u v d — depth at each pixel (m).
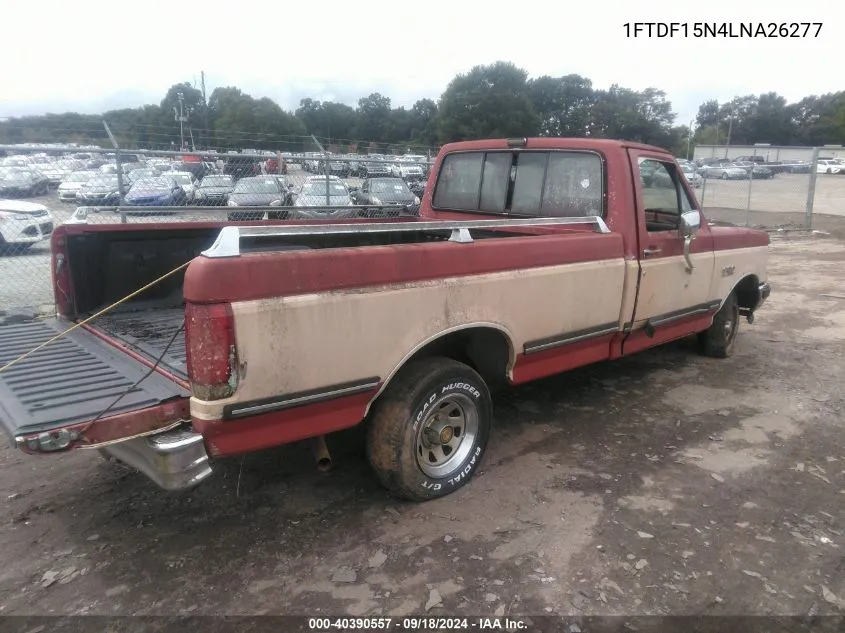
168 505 3.60
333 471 3.99
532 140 4.89
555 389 5.55
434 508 3.56
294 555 3.13
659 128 83.38
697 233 5.24
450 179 5.52
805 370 6.15
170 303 4.71
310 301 2.81
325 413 3.02
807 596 2.87
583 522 3.43
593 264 4.19
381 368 3.13
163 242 4.61
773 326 7.98
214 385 2.59
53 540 3.26
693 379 5.84
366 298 3.00
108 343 3.68
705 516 3.51
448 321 3.38
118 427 2.56
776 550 3.21
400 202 12.66
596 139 4.61
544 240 3.86
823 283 10.95
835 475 4.01
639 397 5.37
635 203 4.50
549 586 2.91
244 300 2.62
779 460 4.21
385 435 3.35
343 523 3.41
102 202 10.11
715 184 24.28
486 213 5.25
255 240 4.80
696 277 5.26
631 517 3.49
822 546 3.24
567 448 4.36
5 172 9.90
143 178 10.82
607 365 6.25
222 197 11.43
